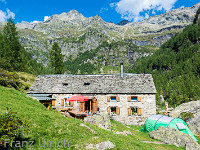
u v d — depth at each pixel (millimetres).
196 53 151125
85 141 10992
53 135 11102
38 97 24578
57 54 52188
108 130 16062
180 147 15539
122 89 26812
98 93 26578
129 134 17625
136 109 26969
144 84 27688
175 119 20016
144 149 12266
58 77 30609
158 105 75625
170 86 97750
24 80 35000
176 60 163875
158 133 18047
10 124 7676
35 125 11609
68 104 26750
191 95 69188
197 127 21609
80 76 30641
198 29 187625
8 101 14625
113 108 27531
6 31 47469
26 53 122750
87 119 17859
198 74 107312
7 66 34688
